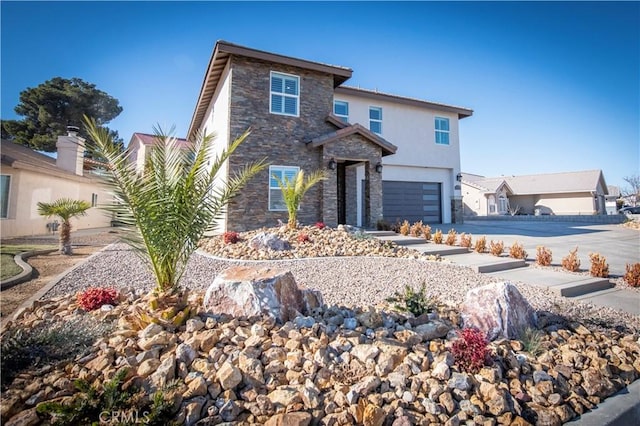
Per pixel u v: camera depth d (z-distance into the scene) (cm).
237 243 945
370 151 1354
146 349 282
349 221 1583
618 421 252
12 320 363
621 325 425
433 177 1920
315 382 260
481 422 232
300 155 1288
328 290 571
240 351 287
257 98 1229
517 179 4106
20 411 211
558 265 824
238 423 217
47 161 1767
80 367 256
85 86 2595
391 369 278
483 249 978
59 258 865
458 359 291
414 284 615
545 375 287
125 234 378
